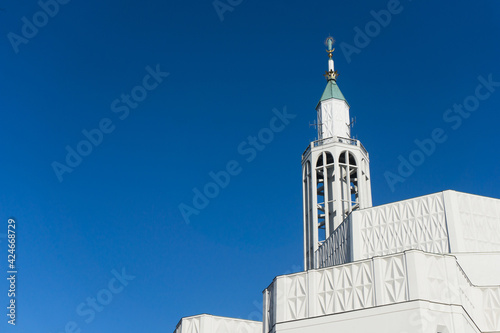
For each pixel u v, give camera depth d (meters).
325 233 58.94
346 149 62.97
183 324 40.03
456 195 44.59
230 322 40.16
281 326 32.06
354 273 31.27
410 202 46.00
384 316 29.12
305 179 65.19
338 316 30.52
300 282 32.94
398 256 30.31
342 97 68.06
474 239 43.25
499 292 33.59
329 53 72.75
